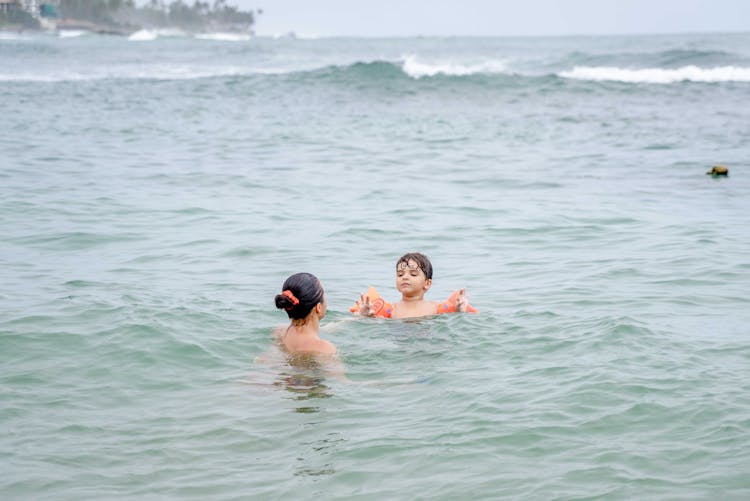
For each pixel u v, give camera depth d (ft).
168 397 19.13
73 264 32.53
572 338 22.91
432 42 551.59
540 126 88.17
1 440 16.83
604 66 160.15
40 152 63.98
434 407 18.45
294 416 18.04
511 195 49.96
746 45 255.50
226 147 70.54
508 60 206.18
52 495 14.70
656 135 79.77
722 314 25.62
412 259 25.91
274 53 279.49
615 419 17.53
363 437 16.92
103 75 152.56
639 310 26.12
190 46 352.90
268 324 24.52
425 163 63.26
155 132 79.30
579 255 34.81
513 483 14.98
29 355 21.48
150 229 39.24
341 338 23.49
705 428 16.99
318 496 14.66
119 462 15.97
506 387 19.48
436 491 14.75
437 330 24.07
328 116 96.99
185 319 24.47
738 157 65.05
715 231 38.96
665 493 14.51
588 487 14.78
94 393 19.33
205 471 15.61
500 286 29.89
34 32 615.16
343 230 39.55
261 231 39.09
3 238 36.83
